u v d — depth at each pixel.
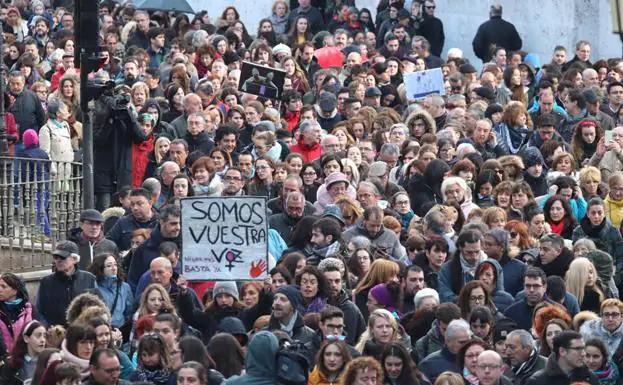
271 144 30.97
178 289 23.06
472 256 24.83
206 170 28.08
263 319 22.72
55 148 31.47
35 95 32.94
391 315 21.88
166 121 32.81
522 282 25.30
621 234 28.59
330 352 20.48
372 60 38.91
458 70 38.94
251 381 19.34
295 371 19.36
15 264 27.94
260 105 32.50
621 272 27.53
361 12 43.88
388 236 26.20
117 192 28.95
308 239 26.05
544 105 34.84
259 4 46.94
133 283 24.95
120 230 26.39
